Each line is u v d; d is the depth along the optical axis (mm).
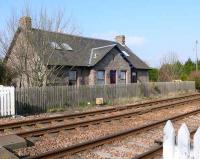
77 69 33375
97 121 14969
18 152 9320
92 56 35750
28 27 26938
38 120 14602
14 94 18219
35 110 20250
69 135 12117
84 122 14195
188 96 32375
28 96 19844
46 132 12102
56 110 20672
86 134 12352
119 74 38094
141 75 42844
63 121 15531
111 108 19969
